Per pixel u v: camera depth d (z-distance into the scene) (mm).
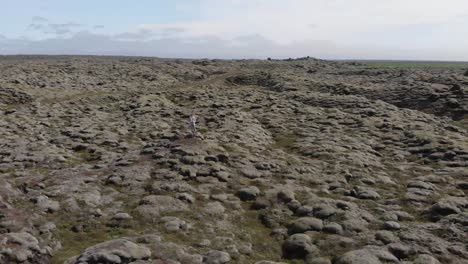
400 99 60875
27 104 63469
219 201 23344
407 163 31719
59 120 50281
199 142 32188
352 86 74750
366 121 45250
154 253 16656
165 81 104000
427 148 34125
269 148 35844
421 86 64312
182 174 26438
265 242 19234
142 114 54031
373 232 19453
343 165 30188
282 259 17953
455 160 30969
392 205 22953
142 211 21406
